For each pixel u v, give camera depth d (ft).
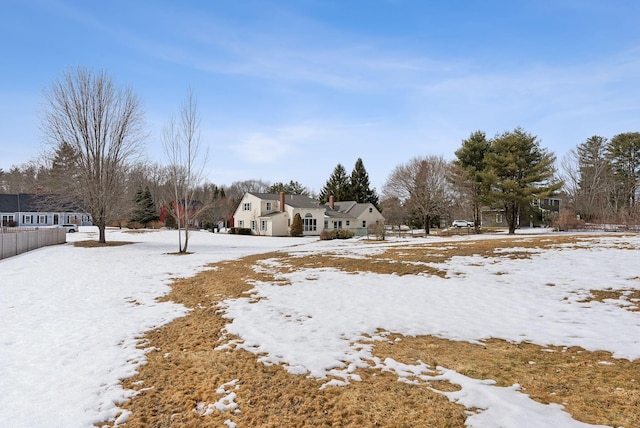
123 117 87.10
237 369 17.25
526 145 103.76
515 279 33.81
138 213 176.35
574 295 28.02
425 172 116.98
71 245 84.99
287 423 12.69
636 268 34.71
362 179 205.36
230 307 28.55
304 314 25.76
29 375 17.22
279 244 97.76
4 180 252.62
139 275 44.75
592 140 180.24
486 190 108.17
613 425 11.72
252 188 326.24
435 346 19.38
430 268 40.70
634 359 16.85
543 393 14.03
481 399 13.64
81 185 83.20
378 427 12.14
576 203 161.38
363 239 104.58
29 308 29.48
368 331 22.00
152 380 16.58
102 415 13.71
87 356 19.47
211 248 83.51
